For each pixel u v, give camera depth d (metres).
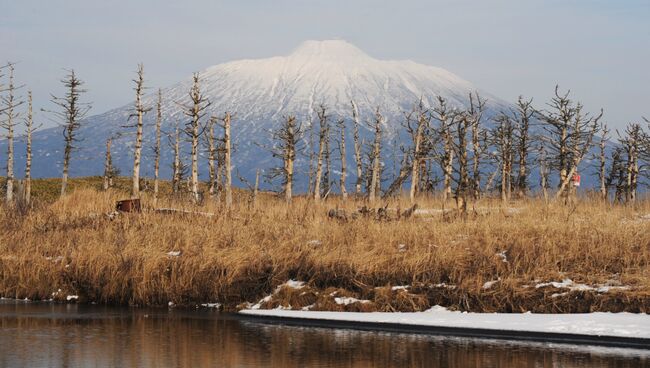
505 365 16.31
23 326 21.70
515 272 22.86
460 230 26.66
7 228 32.22
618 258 23.31
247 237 27.78
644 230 25.16
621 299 21.05
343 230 27.41
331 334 20.23
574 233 24.75
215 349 18.22
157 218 31.14
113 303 26.22
